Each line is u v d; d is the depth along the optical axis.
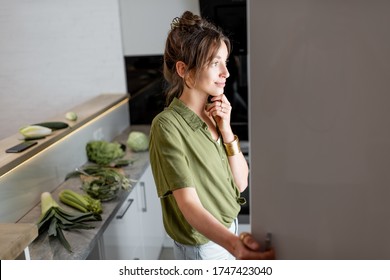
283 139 0.65
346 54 0.62
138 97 3.52
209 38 1.15
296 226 0.69
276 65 0.63
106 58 3.46
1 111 3.64
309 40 0.62
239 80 3.19
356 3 0.60
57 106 3.60
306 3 0.61
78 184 2.28
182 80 1.25
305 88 0.63
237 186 1.39
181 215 1.29
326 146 0.65
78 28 3.42
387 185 0.65
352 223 0.67
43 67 3.52
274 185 0.67
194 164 1.23
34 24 3.43
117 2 3.34
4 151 1.97
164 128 1.19
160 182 1.20
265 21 0.62
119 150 2.65
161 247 3.07
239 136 3.28
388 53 0.61
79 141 2.56
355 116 0.64
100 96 3.42
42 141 2.12
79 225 1.75
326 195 0.67
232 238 0.96
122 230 2.12
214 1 3.08
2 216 1.80
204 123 1.25
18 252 1.16
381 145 0.64
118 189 2.09
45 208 1.86
